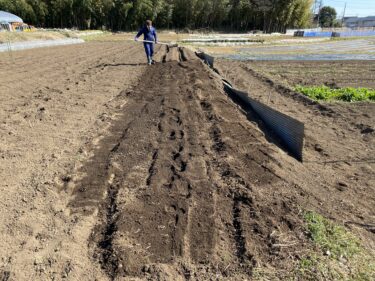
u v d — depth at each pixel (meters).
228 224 4.08
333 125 8.37
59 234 3.82
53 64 16.44
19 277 3.21
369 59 22.75
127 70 14.49
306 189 4.93
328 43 39.72
